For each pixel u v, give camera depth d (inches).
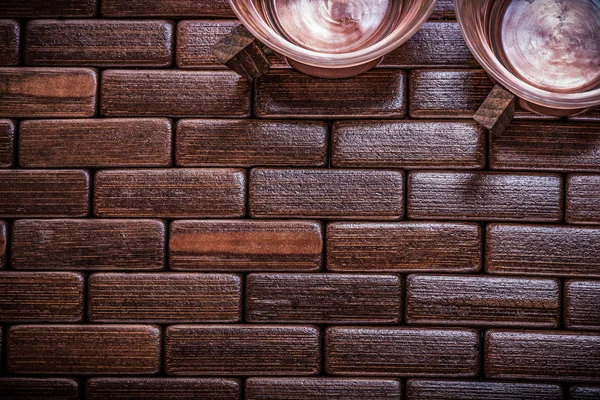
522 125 45.7
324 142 45.9
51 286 46.1
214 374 45.9
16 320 45.9
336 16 43.6
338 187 45.8
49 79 46.5
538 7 43.6
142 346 45.9
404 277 45.9
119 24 46.6
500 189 45.6
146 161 46.3
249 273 46.0
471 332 45.5
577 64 43.0
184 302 45.9
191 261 46.0
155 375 45.9
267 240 45.9
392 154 45.8
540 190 45.4
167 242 46.1
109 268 46.1
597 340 45.0
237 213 46.1
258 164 46.0
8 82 46.4
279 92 46.1
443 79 45.8
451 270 45.6
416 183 45.7
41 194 46.3
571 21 43.3
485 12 43.1
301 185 45.9
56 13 46.8
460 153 45.7
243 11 39.5
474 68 45.7
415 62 45.9
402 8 42.8
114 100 46.4
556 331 45.3
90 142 46.3
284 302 45.8
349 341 45.7
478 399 45.3
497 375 45.3
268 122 46.1
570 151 45.5
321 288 45.8
